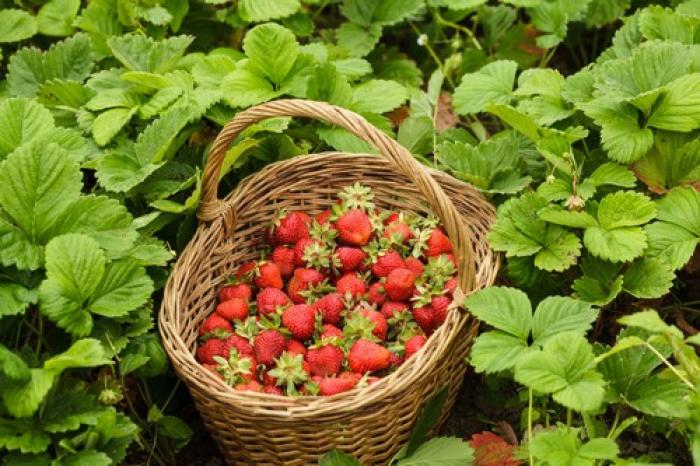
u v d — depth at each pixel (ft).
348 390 5.22
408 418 5.27
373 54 6.72
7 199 5.21
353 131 5.26
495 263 5.51
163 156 5.76
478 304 5.26
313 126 6.04
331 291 5.64
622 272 5.63
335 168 5.80
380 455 5.31
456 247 5.27
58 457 5.04
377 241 5.72
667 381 5.15
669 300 5.88
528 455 5.19
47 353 5.29
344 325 5.54
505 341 5.21
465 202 5.72
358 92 6.09
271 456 5.25
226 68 6.02
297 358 5.27
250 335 5.47
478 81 6.09
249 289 5.65
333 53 6.45
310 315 5.47
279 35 5.95
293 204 5.83
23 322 5.33
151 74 5.81
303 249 5.65
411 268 5.63
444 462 5.19
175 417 5.44
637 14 6.07
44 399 5.12
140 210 5.81
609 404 5.59
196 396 5.22
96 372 5.55
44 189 5.24
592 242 5.45
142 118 5.82
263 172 5.72
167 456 5.58
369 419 5.14
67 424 5.05
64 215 5.27
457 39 6.64
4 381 5.02
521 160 5.92
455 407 5.74
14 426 5.04
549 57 6.60
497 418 5.67
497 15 6.72
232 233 5.68
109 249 5.26
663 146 5.70
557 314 5.24
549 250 5.54
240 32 6.65
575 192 5.60
